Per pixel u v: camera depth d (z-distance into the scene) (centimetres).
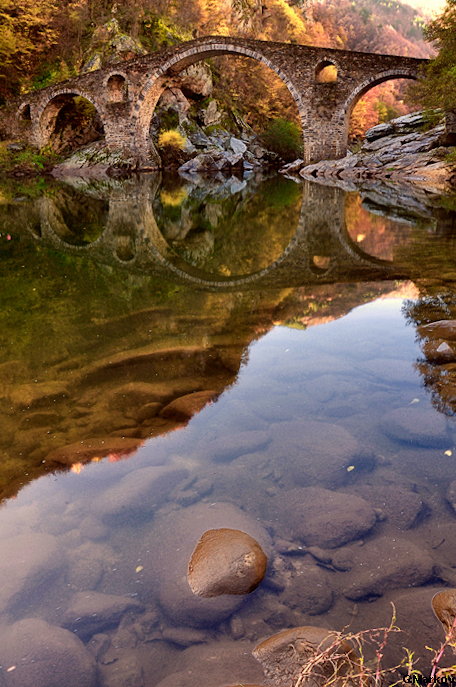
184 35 4191
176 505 229
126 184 2377
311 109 2962
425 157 2494
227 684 145
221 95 4406
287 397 327
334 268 679
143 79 3144
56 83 3294
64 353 396
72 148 3628
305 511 224
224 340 424
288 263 723
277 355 392
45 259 746
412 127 3006
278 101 4947
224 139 4100
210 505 228
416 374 352
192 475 251
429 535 209
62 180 2622
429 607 169
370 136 3170
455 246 800
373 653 154
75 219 1195
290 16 6500
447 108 2320
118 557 200
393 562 193
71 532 212
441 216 1162
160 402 321
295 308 510
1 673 150
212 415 306
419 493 236
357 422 296
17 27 3450
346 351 397
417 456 263
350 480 247
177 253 809
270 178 2734
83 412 308
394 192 1762
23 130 3438
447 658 149
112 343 416
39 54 3666
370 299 531
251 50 2944
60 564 195
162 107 3806
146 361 381
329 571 193
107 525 217
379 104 6956
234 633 168
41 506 227
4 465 257
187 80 3888
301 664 148
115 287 595
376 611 173
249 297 550
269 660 153
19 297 551
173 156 3706
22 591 182
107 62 3612
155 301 538
